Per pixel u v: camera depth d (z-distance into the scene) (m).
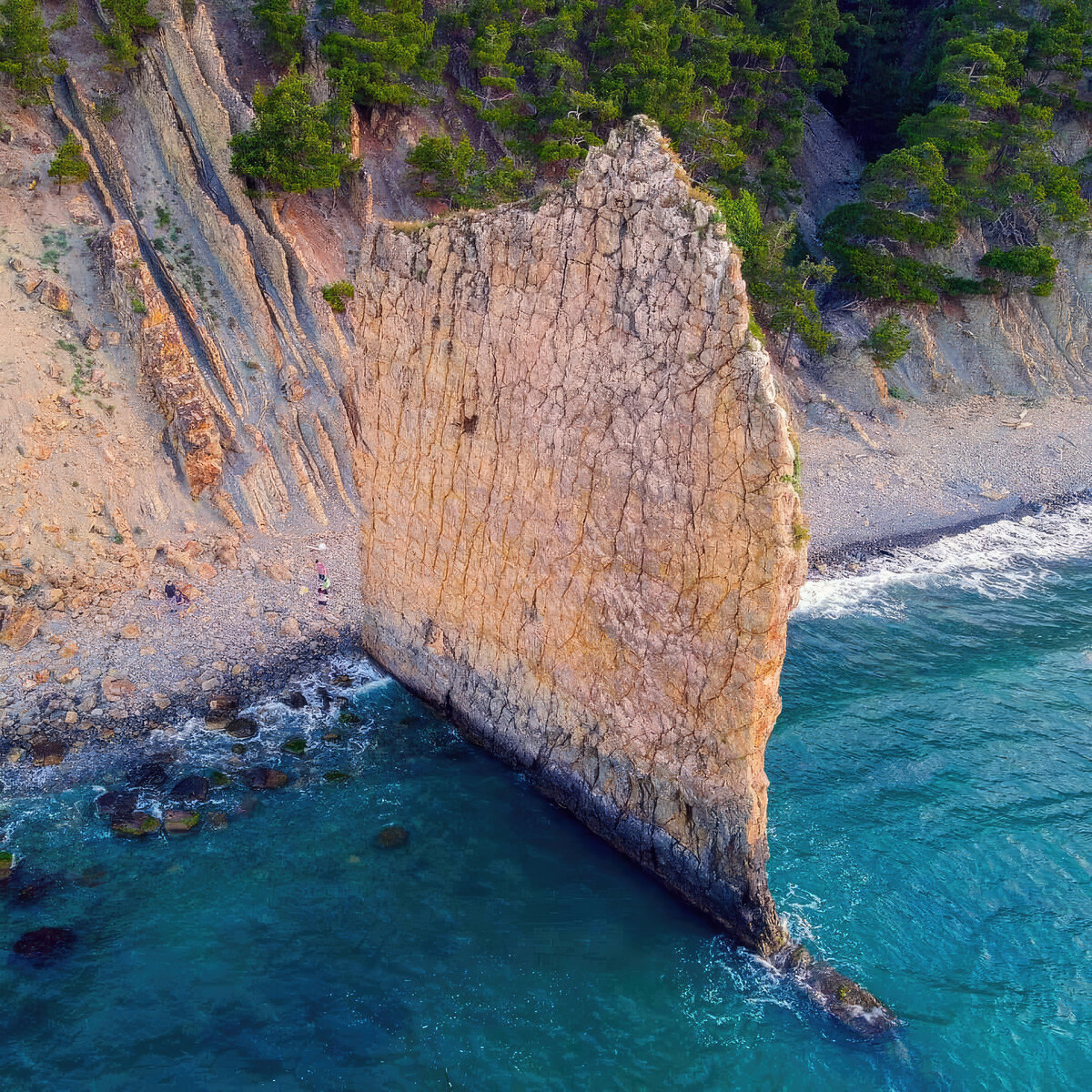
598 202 18.80
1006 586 38.66
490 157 52.75
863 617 35.62
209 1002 18.91
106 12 43.78
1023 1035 18.80
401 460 26.16
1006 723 29.06
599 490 20.39
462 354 23.08
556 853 23.05
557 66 51.66
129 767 25.14
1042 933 21.23
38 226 37.47
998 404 55.03
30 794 23.94
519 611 23.80
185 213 40.50
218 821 23.55
